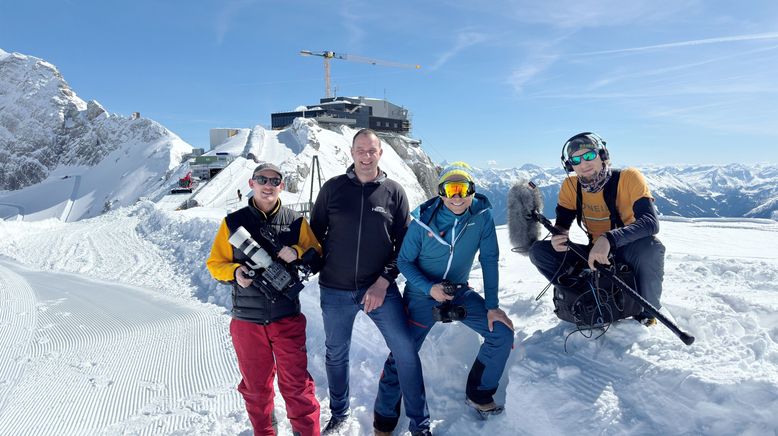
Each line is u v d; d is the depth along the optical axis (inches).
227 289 336.2
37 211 5187.0
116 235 744.3
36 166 7096.5
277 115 3976.4
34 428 156.0
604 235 107.2
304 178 2285.9
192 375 193.6
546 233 135.1
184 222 675.4
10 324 290.7
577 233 299.1
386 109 4266.7
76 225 975.0
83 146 7116.1
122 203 4690.0
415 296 129.0
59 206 5187.0
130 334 256.5
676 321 120.0
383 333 125.7
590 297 114.7
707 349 102.3
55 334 264.5
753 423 82.7
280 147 2810.0
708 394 89.0
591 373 106.8
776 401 82.0
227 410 157.9
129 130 6761.8
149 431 148.3
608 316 113.2
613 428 94.3
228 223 125.5
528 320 146.6
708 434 86.1
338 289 130.0
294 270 125.0
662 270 114.7
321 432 133.5
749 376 87.8
